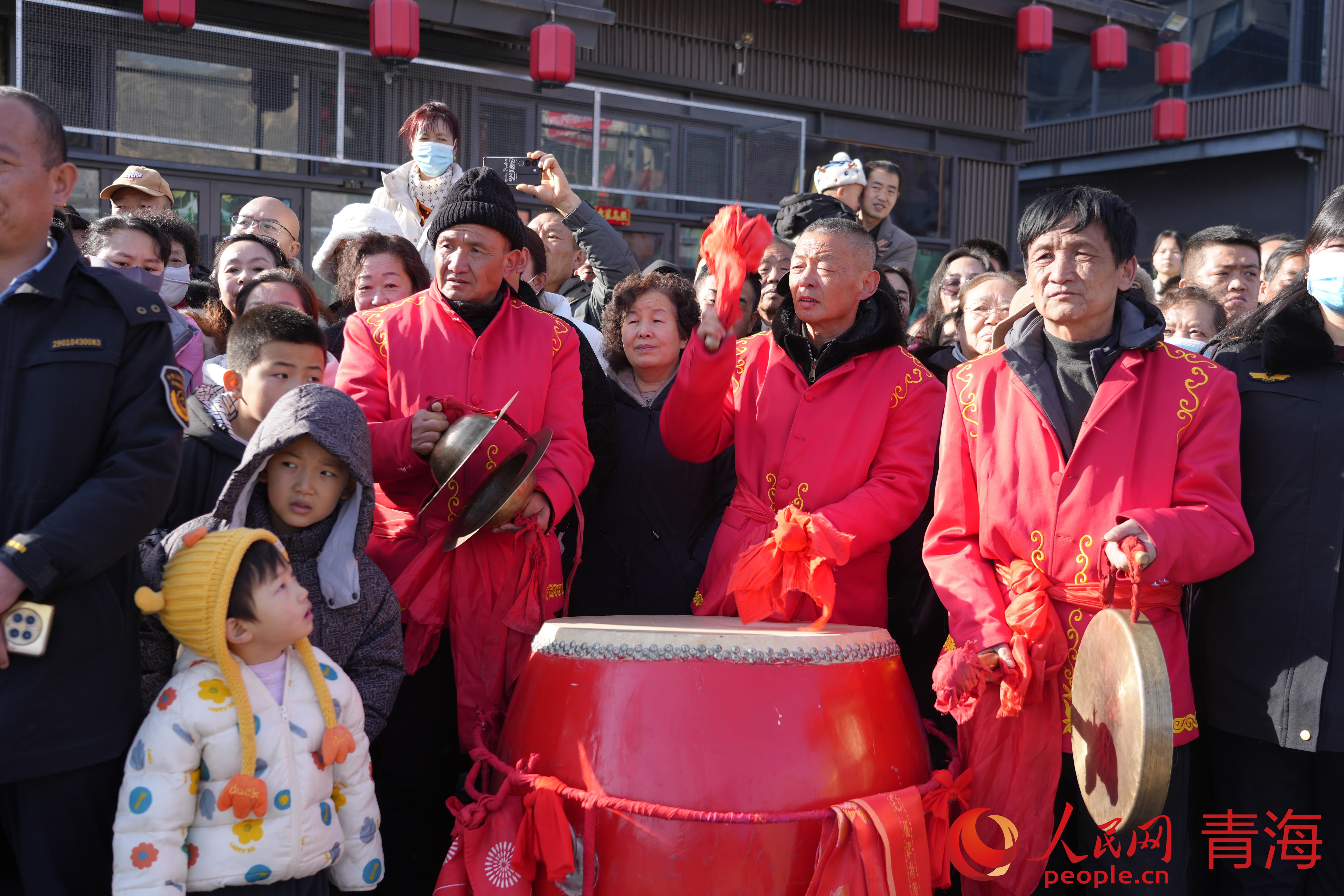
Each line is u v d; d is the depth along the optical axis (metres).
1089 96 18.73
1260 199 17.20
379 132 9.12
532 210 7.00
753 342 2.75
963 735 2.22
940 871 2.03
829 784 1.90
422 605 2.39
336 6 9.18
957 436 2.32
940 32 12.79
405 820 2.55
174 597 1.81
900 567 2.89
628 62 11.09
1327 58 16.61
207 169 8.44
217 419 2.30
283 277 2.90
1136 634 1.86
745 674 1.93
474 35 9.76
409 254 3.27
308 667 1.92
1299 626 2.26
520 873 1.97
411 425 2.34
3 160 1.74
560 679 2.03
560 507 2.46
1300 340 2.32
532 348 2.58
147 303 1.88
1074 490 2.15
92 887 1.84
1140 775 1.79
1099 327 2.22
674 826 1.84
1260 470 2.34
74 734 1.77
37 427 1.75
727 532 2.56
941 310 4.20
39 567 1.66
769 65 11.84
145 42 8.07
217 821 1.79
